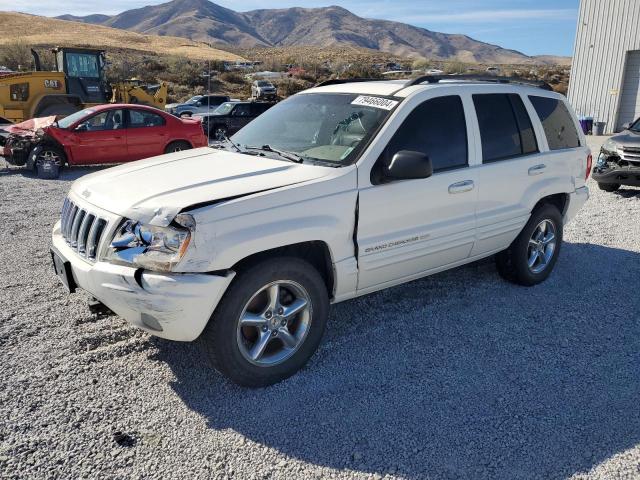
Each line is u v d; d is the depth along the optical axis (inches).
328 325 181.6
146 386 144.6
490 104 196.7
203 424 130.0
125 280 130.4
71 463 115.6
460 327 182.1
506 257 215.5
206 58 3801.7
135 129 523.2
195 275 128.8
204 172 154.9
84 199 152.1
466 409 137.6
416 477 114.8
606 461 119.9
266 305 145.2
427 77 185.8
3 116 668.7
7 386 141.6
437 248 177.6
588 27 911.0
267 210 138.0
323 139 171.9
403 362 159.5
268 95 1686.8
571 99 954.1
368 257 159.8
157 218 129.9
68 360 155.3
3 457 116.3
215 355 138.2
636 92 874.1
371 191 156.9
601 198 398.9
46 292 203.0
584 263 249.0
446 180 175.5
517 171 198.7
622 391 146.7
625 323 187.8
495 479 114.5
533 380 151.3
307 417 133.5
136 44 4468.5
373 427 130.2
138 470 114.5
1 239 273.0
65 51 701.9
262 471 115.5
